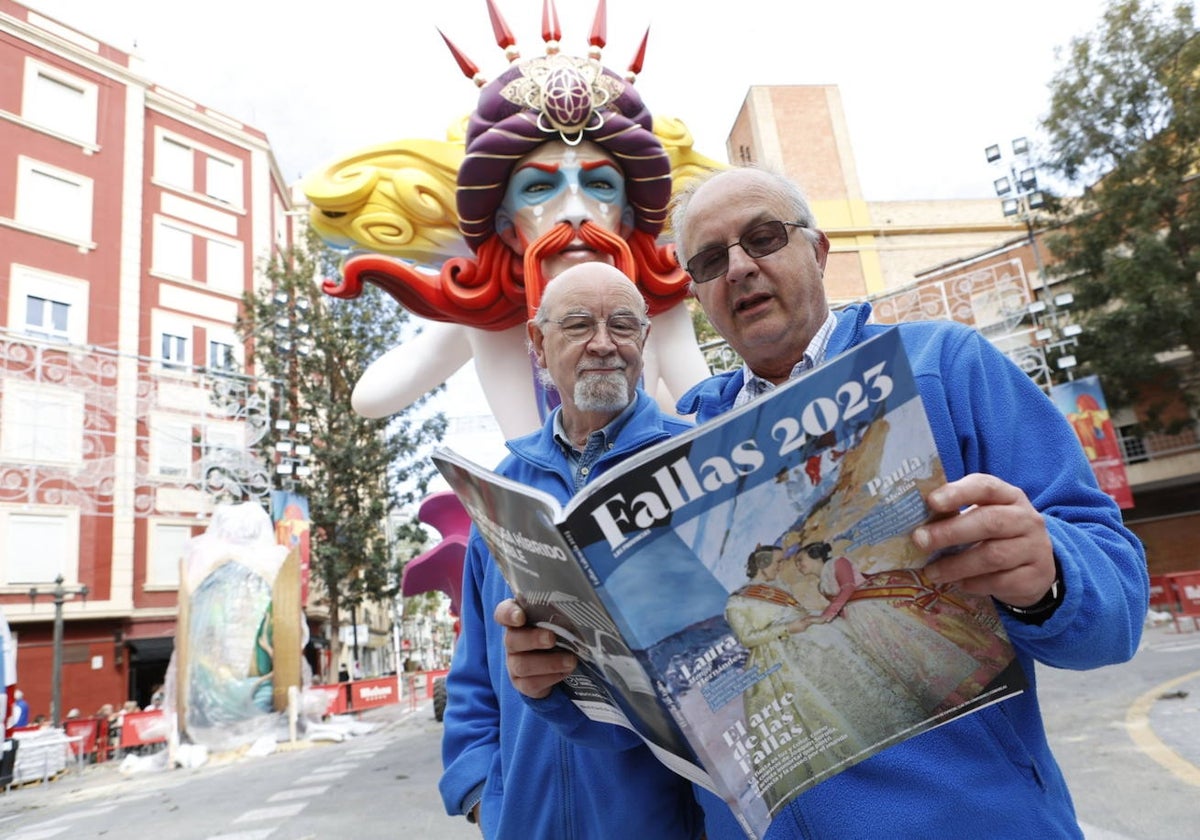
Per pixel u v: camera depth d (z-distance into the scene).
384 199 5.53
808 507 0.96
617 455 1.69
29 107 20.47
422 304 5.30
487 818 1.68
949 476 1.23
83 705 18.28
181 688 10.64
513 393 5.45
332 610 18.55
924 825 1.09
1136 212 17.06
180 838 5.09
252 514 11.54
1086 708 6.02
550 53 5.27
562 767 1.63
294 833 4.81
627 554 0.95
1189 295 16.48
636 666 1.00
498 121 4.92
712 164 5.98
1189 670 7.39
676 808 1.60
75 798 8.58
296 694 11.12
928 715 0.98
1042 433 1.24
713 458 0.94
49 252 19.92
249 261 24.31
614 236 4.78
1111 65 17.09
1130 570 1.09
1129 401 18.08
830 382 0.93
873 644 0.99
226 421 20.08
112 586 18.94
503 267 5.19
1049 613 0.99
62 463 18.05
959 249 28.02
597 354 1.83
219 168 24.48
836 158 28.75
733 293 1.51
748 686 0.99
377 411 5.86
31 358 17.53
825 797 1.16
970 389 1.30
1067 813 1.15
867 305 1.49
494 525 1.19
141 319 21.27
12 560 17.89
